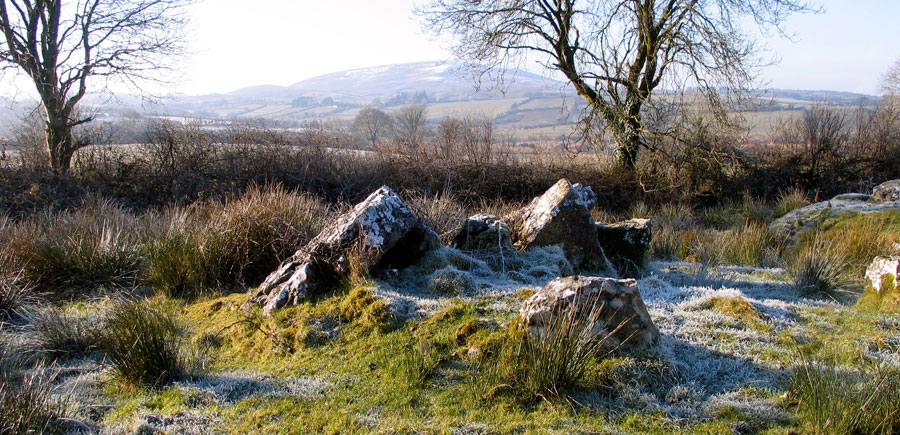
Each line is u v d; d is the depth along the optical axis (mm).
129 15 13734
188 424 3205
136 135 13430
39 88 12891
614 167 15805
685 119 14953
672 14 14984
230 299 5203
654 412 3240
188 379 3775
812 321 4535
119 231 6570
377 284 4895
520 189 14789
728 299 4789
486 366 3672
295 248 5918
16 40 12711
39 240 6242
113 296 5570
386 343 4086
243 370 3979
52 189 11500
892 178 16016
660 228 10375
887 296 4930
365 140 15906
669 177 15656
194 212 8773
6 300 5039
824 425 2945
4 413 2939
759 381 3539
